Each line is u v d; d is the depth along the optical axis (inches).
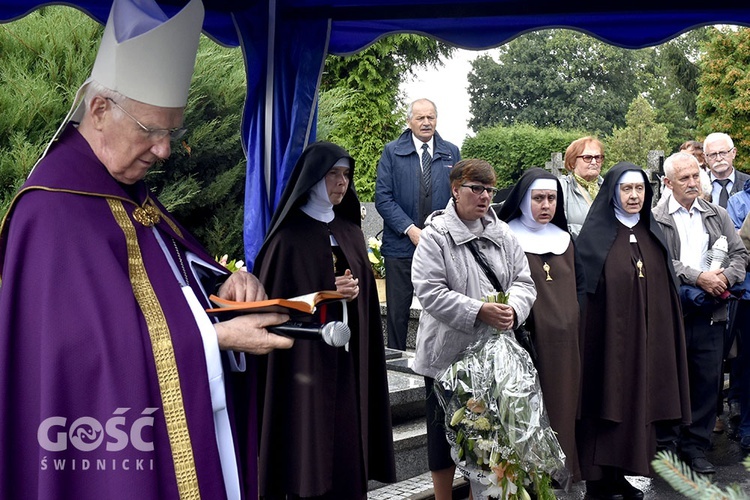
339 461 144.3
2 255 83.5
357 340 148.1
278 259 143.0
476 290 156.6
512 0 160.2
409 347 279.6
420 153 254.4
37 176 83.4
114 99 84.4
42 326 78.1
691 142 316.8
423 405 216.2
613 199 191.8
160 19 86.3
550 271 176.2
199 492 82.3
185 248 96.4
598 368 185.2
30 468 79.2
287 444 139.9
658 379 188.4
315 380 139.6
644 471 182.1
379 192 253.9
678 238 212.7
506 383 142.4
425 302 154.1
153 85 84.5
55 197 82.0
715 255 210.1
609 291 184.9
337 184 147.1
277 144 160.2
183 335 83.8
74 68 269.7
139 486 78.0
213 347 86.1
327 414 140.9
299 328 88.3
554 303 173.5
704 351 210.7
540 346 170.6
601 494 194.9
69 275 79.5
